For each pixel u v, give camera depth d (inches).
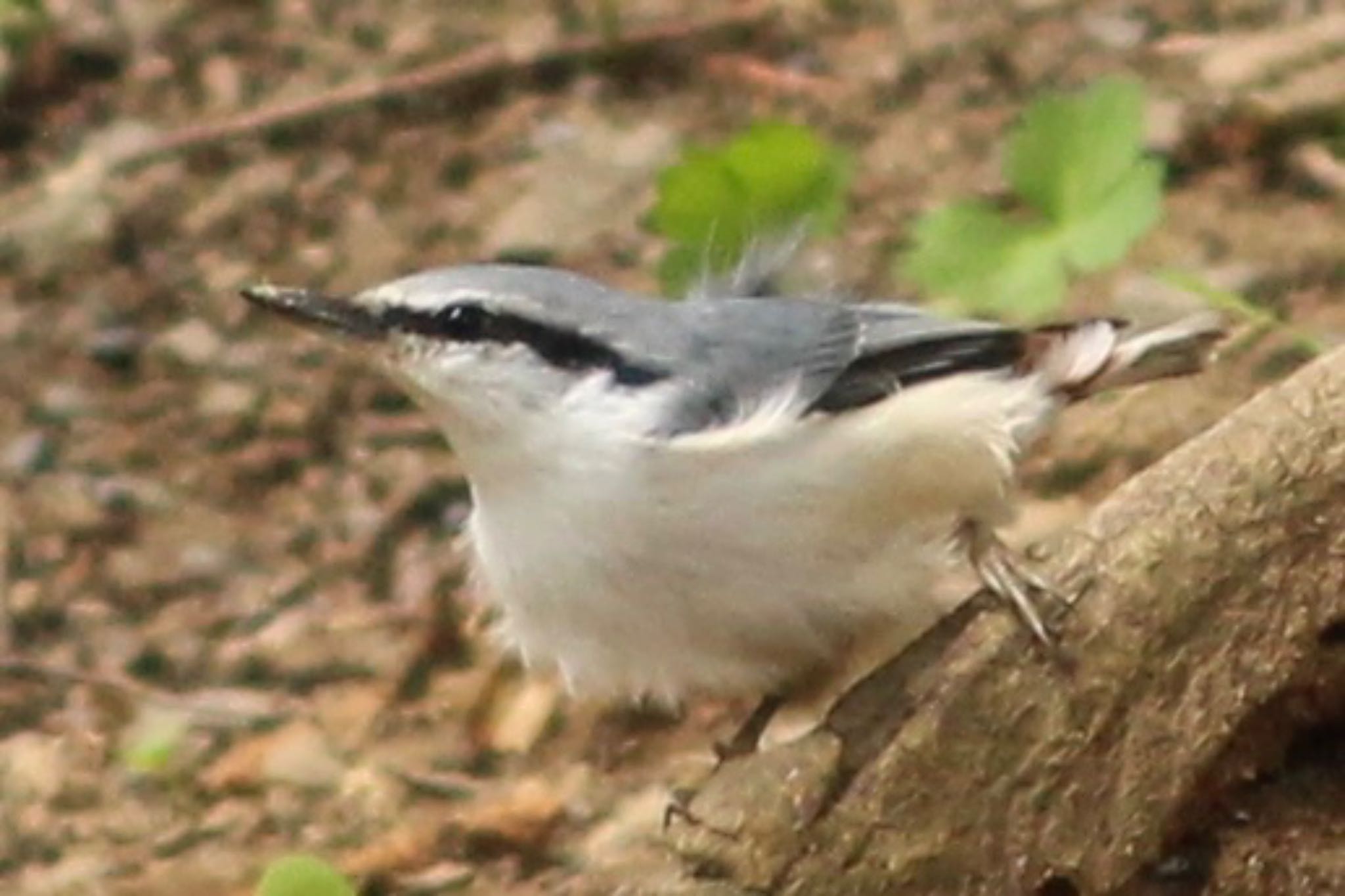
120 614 503.2
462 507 513.0
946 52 597.0
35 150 617.6
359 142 604.1
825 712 329.7
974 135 568.1
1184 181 541.0
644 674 315.6
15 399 554.9
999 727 316.2
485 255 563.8
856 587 303.9
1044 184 416.2
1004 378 316.2
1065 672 316.5
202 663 487.8
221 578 508.4
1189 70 570.9
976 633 316.5
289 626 492.4
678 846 316.5
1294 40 568.7
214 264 579.5
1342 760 333.4
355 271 567.2
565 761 446.9
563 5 629.9
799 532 298.8
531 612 313.7
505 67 612.7
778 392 302.5
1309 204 529.7
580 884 397.1
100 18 641.0
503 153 592.7
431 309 309.3
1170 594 319.0
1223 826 330.0
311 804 444.8
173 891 425.7
